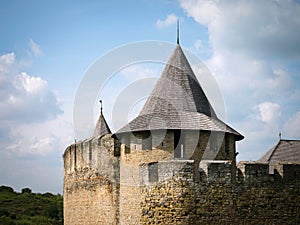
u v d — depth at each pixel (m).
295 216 30.44
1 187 95.62
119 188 32.81
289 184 30.53
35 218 69.44
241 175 29.77
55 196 90.56
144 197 29.62
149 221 29.23
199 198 28.72
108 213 33.81
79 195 38.66
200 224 28.55
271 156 38.91
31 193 92.12
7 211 72.38
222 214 28.98
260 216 29.78
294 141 39.50
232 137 33.25
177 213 28.52
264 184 30.08
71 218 40.47
